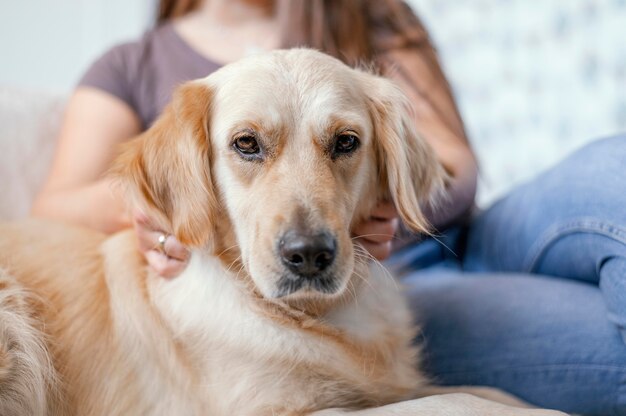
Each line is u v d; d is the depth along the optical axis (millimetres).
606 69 3385
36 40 3270
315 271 1047
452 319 1468
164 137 1234
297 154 1137
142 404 1207
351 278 1258
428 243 1911
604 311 1313
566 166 1486
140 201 1224
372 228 1302
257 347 1159
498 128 3646
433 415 1057
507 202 1725
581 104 3453
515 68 3582
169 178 1218
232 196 1173
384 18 2006
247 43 1990
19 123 1979
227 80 1215
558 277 1518
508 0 3559
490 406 1080
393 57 1919
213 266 1226
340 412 1111
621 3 3316
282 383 1149
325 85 1178
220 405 1146
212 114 1217
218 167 1200
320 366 1171
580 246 1358
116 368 1226
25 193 1936
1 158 1917
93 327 1252
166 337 1213
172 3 2271
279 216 1065
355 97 1238
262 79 1166
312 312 1229
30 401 1188
